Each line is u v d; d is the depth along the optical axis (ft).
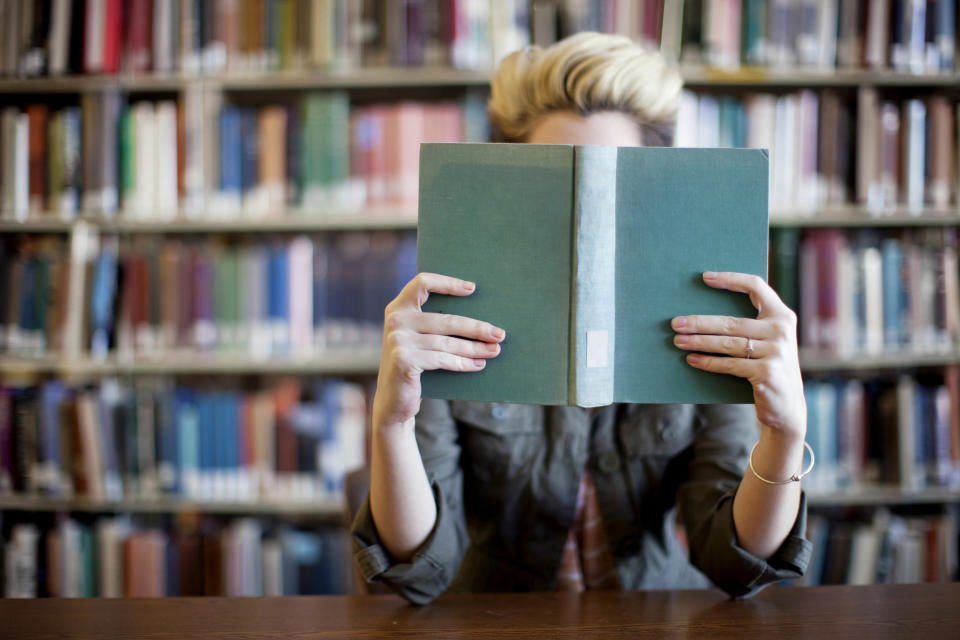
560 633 2.33
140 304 6.27
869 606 2.57
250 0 6.16
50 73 6.18
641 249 2.48
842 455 6.23
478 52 6.13
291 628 2.41
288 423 6.30
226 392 6.60
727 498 2.83
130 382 7.13
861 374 6.86
